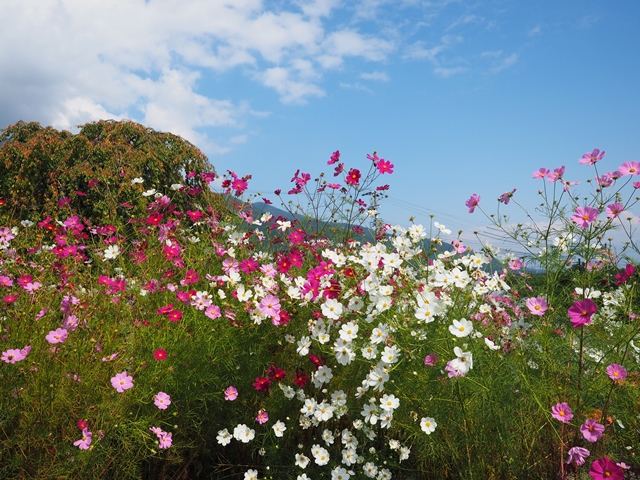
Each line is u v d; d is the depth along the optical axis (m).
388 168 3.82
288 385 2.67
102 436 1.98
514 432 2.31
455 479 2.41
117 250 3.00
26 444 1.98
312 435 2.79
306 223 4.00
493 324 2.75
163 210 3.54
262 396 2.65
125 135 9.76
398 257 2.76
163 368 2.27
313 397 2.73
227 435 2.47
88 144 8.98
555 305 2.52
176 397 2.37
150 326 2.41
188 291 2.61
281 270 2.99
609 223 2.17
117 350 2.29
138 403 2.25
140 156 8.90
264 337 2.66
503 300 3.01
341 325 2.66
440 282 2.37
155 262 2.98
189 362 2.39
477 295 2.82
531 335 2.54
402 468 2.49
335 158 3.86
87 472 2.01
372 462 2.56
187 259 3.02
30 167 8.56
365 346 2.45
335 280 2.76
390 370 2.26
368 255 2.64
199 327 2.47
